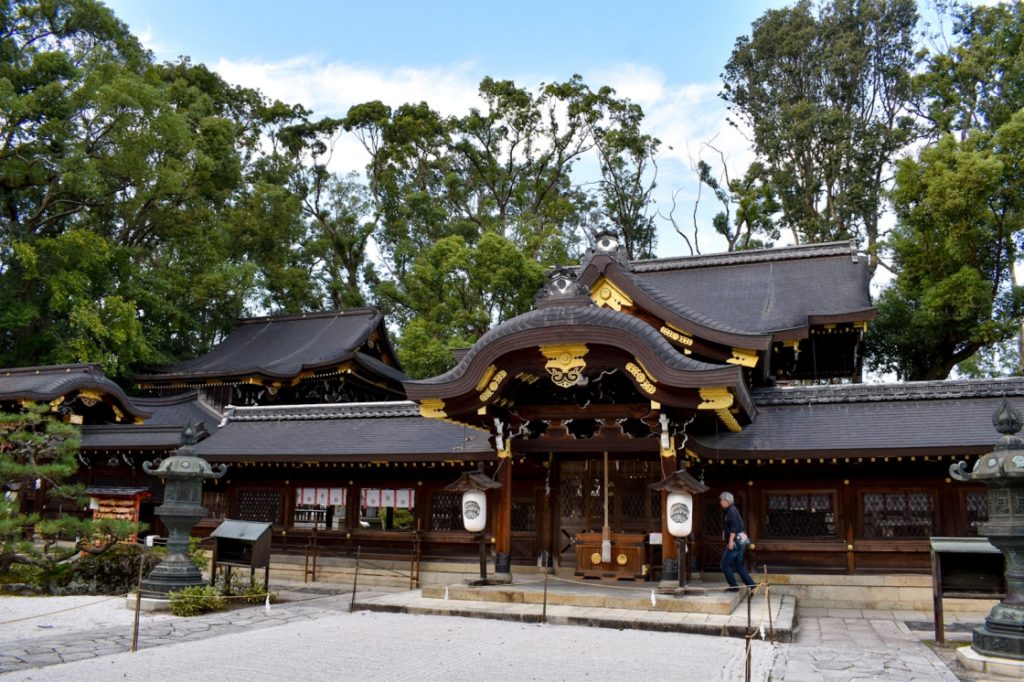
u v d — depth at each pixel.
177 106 44.38
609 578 15.60
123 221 40.59
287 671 8.80
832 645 11.37
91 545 17.59
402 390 38.81
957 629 13.23
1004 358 38.22
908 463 16.27
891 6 48.28
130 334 33.56
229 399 33.53
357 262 53.91
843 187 46.94
